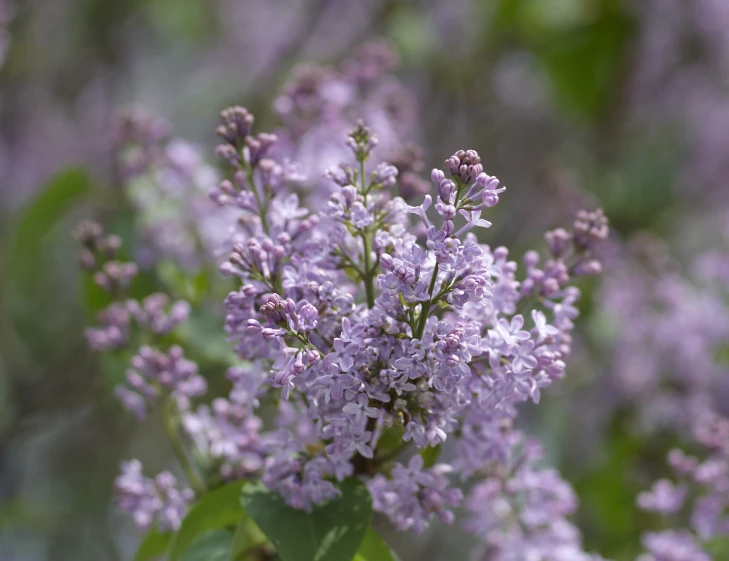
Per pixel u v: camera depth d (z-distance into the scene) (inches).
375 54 249.6
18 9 460.1
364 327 134.8
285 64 435.2
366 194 150.6
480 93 442.3
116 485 178.2
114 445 404.5
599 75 410.9
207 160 284.0
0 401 384.2
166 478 177.9
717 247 445.1
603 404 336.2
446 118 441.4
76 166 276.4
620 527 295.1
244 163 165.0
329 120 214.5
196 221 248.2
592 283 334.3
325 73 219.8
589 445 340.5
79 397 376.2
